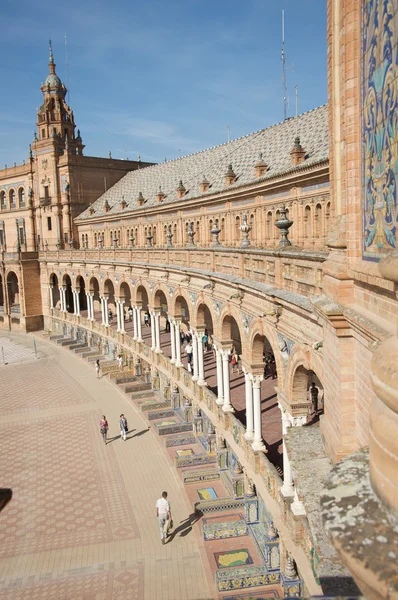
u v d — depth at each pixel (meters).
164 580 16.38
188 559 17.39
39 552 18.34
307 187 25.36
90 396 36.41
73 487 23.20
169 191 46.75
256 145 37.41
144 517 20.39
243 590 15.13
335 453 7.73
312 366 12.63
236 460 20.80
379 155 6.29
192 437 26.94
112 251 43.09
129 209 50.19
